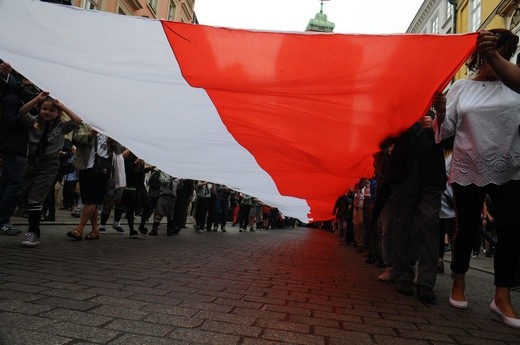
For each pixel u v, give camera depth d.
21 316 2.04
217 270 4.22
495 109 2.96
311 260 6.06
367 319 2.66
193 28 2.83
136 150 4.83
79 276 3.20
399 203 3.75
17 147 4.15
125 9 19.48
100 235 6.70
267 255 6.18
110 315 2.21
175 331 2.04
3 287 2.60
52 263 3.65
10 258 3.68
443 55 2.79
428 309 3.13
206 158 4.95
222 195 12.08
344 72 2.97
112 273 3.47
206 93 3.44
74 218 9.52
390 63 2.87
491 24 17.28
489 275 5.95
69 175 11.00
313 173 5.21
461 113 3.13
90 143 5.54
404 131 3.57
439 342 2.26
